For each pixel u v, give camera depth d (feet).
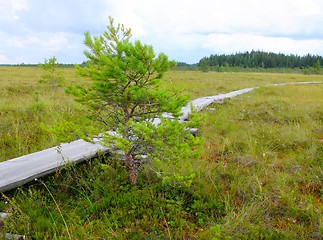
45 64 62.34
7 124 29.35
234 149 24.50
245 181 17.88
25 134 26.45
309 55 496.64
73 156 19.60
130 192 16.44
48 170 17.25
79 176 17.95
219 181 18.08
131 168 17.13
